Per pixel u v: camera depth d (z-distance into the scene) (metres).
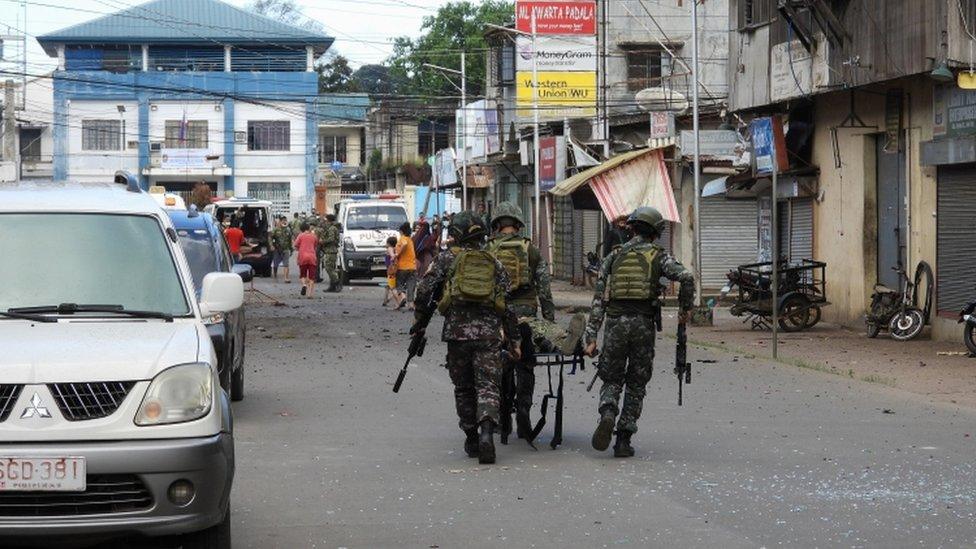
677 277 11.08
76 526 6.29
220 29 73.12
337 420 13.18
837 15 23.23
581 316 11.18
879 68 21.95
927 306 22.20
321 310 30.78
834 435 12.21
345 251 43.16
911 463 10.70
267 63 74.50
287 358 19.58
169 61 73.44
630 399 11.09
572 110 43.66
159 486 6.41
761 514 8.72
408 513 8.79
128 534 6.38
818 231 26.42
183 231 14.72
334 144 83.81
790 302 24.41
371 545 7.88
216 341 12.24
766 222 29.52
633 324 10.95
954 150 20.91
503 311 10.80
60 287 7.62
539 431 11.58
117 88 72.19
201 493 6.51
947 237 21.75
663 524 8.41
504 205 11.90
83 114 72.19
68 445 6.35
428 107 74.44
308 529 8.32
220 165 72.75
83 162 72.19
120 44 73.12
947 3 19.94
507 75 51.62
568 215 46.44
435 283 11.08
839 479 9.99
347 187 81.62
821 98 25.86
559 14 42.75
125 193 8.48
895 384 16.22
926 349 20.61
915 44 20.83
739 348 21.00
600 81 46.03
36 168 76.25
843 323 25.23
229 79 72.94
